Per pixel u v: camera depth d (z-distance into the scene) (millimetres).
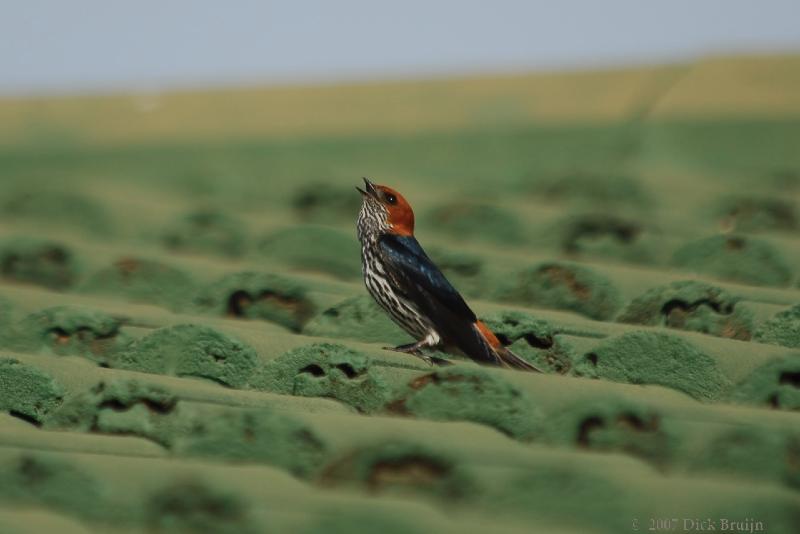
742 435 7176
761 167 21781
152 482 6566
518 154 23312
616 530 6176
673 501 6262
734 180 21062
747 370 9312
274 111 24703
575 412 7641
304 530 6160
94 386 8031
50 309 10812
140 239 18328
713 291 11586
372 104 24625
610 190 20344
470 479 6605
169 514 6402
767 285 14383
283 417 7273
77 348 10633
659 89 23438
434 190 22656
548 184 21547
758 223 17953
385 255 12383
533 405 7844
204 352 9383
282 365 9109
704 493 6273
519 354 11086
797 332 10547
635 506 6250
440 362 9703
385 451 6859
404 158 23750
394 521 6102
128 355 9539
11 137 24594
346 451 6992
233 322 11555
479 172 23391
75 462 6688
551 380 8180
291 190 22672
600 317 12680
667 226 17359
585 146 22953
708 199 18922
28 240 14703
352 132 24219
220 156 24125
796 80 22781
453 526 6082
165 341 9500
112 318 10789
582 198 20828
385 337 12469
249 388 9148
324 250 16625
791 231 17859
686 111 22641
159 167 24109
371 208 12758
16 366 8570
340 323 12523
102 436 7598
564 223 17328
